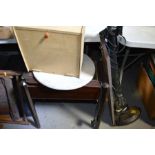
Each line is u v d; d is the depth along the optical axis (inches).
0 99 55.1
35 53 48.1
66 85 51.4
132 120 66.7
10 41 54.4
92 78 53.2
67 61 48.7
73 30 41.6
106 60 47.1
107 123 68.3
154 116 66.6
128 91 75.8
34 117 63.0
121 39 54.1
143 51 72.9
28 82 52.6
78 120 69.4
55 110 71.4
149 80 65.3
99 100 54.8
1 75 47.1
